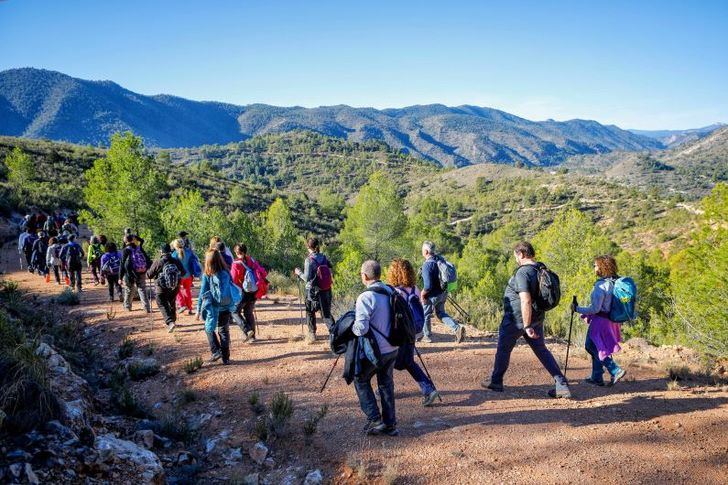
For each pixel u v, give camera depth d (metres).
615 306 5.99
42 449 3.81
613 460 4.32
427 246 8.52
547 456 4.40
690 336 10.99
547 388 6.20
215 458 4.68
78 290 14.00
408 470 4.19
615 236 121.19
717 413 5.28
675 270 14.34
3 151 61.03
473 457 4.39
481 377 6.58
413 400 5.77
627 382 6.48
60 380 5.67
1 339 4.71
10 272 19.34
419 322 5.41
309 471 4.29
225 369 7.11
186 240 11.33
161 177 23.27
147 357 8.03
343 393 5.99
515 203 187.25
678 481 4.01
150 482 3.93
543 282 5.48
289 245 27.91
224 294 7.25
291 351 7.90
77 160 70.00
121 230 22.38
